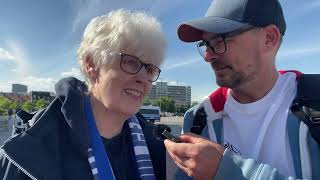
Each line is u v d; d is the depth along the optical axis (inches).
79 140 18.8
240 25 21.0
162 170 22.4
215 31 21.0
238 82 21.5
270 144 21.0
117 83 19.4
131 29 19.1
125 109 19.6
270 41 21.8
